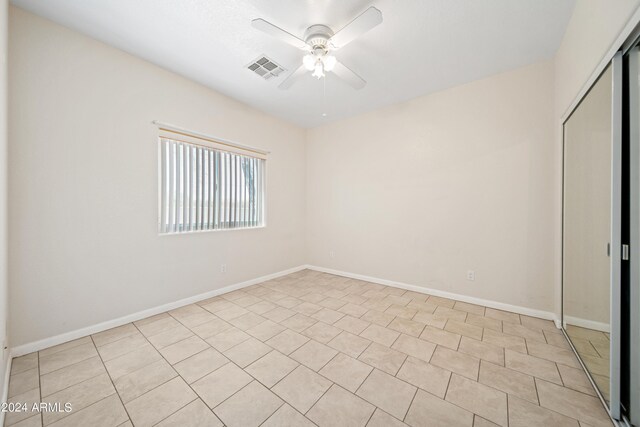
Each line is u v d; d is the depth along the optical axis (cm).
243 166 363
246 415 137
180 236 287
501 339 213
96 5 185
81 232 217
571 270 203
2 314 148
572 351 195
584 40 165
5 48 159
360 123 393
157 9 188
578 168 187
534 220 258
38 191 195
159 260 269
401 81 291
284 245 424
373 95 327
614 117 130
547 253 252
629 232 127
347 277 412
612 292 133
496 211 279
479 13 189
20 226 187
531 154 259
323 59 210
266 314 266
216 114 317
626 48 123
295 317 258
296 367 177
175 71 273
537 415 136
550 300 251
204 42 226
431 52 237
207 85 303
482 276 288
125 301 244
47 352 194
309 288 354
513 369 174
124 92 240
